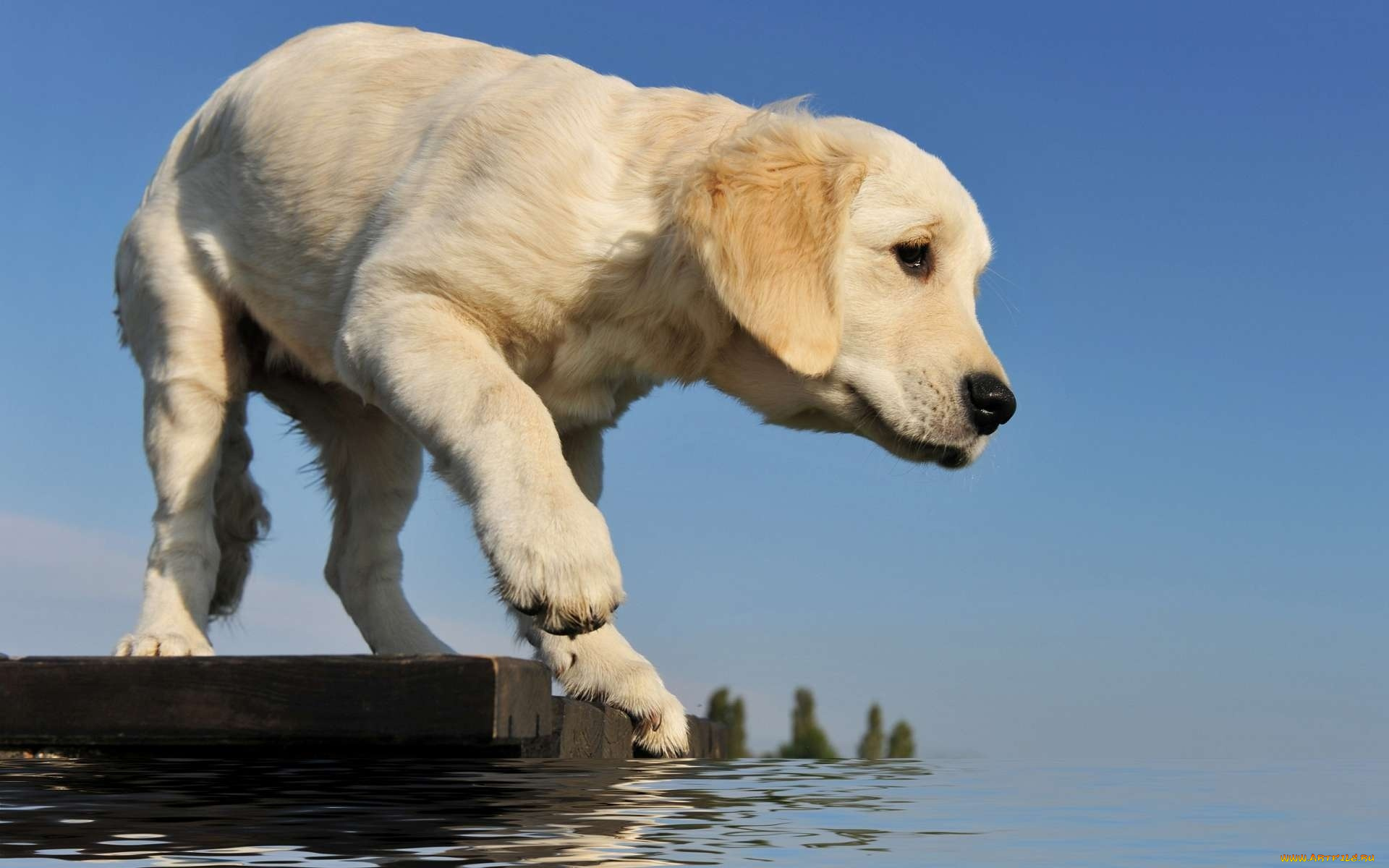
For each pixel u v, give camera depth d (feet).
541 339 3.89
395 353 3.71
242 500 4.51
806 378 3.92
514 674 3.31
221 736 3.36
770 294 3.78
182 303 4.29
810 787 3.38
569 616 3.32
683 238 3.78
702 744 4.29
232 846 2.67
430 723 3.26
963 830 2.94
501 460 3.47
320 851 2.65
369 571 4.63
